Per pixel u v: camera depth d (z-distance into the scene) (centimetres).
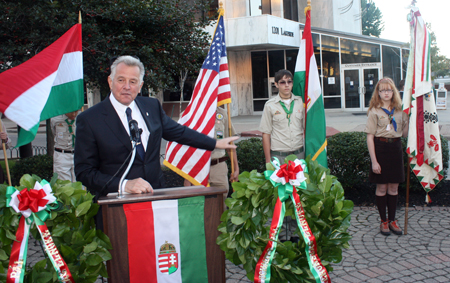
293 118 428
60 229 218
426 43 434
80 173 258
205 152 371
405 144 580
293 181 223
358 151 583
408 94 440
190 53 759
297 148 430
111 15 641
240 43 1797
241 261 234
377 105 442
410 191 612
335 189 241
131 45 691
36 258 410
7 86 291
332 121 1648
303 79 446
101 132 260
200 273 228
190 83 1988
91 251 212
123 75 256
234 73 2091
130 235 216
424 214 520
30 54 607
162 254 221
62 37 340
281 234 401
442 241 428
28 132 294
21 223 207
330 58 2023
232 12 1939
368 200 586
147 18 669
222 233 229
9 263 202
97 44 634
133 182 240
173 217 221
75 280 214
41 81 304
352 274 360
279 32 1834
